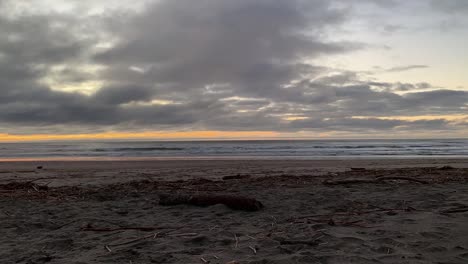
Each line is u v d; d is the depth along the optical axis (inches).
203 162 843.4
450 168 555.5
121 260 156.3
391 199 293.4
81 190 377.7
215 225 218.7
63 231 212.8
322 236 183.2
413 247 163.8
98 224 229.8
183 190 365.4
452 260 146.0
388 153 1316.4
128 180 485.4
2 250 176.6
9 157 1223.5
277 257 153.6
